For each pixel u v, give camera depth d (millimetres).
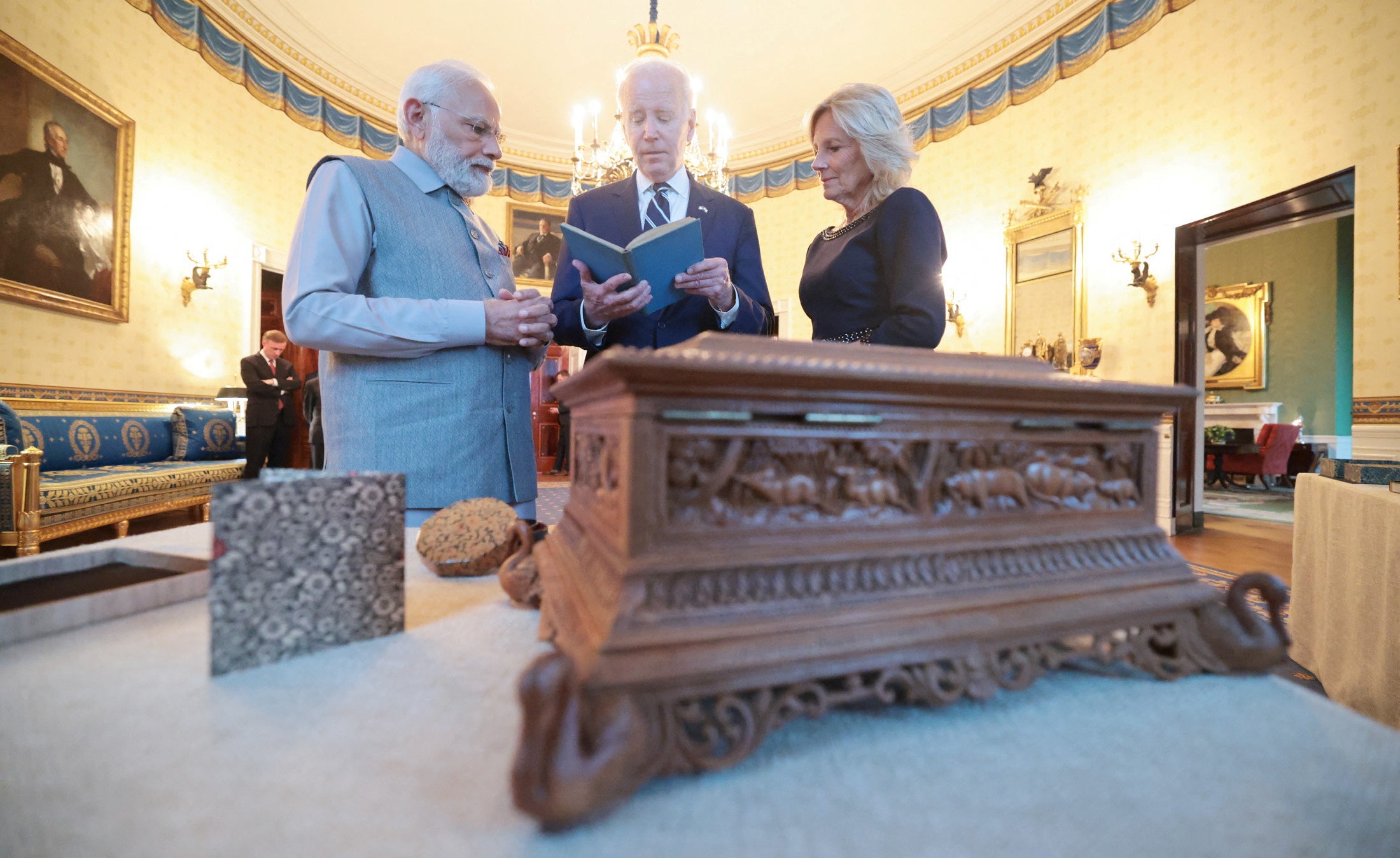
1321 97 4086
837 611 569
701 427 574
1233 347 9977
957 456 678
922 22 6609
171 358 5625
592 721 433
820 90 7867
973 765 500
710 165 5688
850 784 474
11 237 4188
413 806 420
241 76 6270
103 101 4836
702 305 1789
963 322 6969
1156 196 5180
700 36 6898
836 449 629
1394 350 3697
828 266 1490
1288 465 8719
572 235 1313
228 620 624
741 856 381
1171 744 537
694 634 511
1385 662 1655
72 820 389
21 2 4285
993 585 641
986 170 6719
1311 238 9242
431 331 1408
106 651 680
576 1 6406
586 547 672
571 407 854
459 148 1574
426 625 782
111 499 3789
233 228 6246
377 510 731
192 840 375
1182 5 4965
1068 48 5887
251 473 5574
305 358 8312
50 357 4551
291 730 515
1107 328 5582
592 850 384
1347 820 427
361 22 6684
